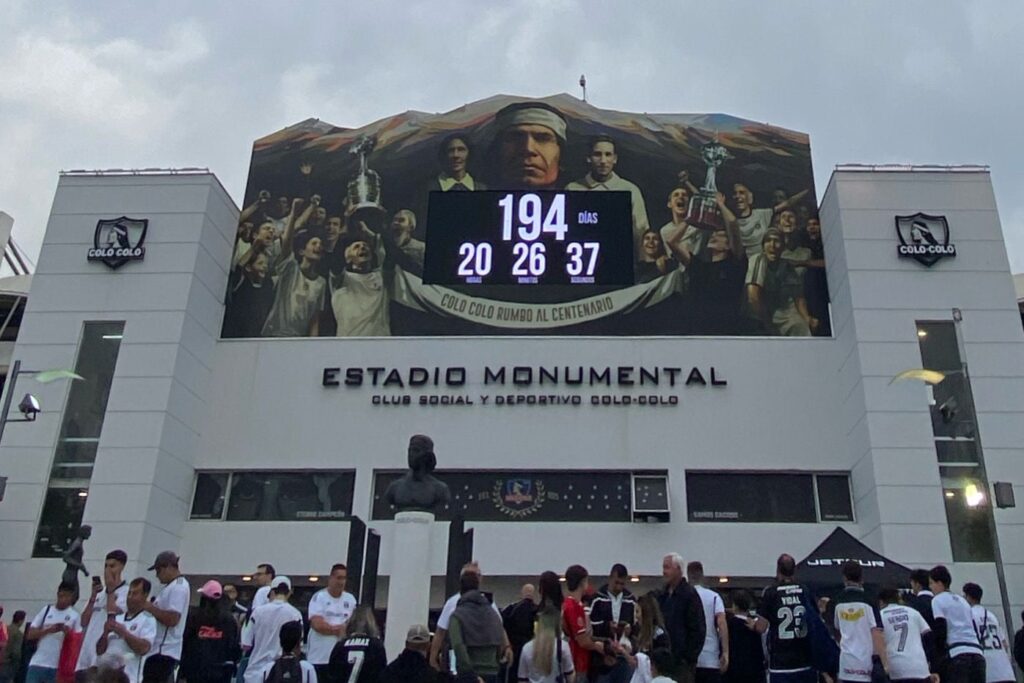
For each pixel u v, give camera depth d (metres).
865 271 24.94
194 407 25.36
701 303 26.38
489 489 24.66
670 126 28.48
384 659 9.84
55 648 11.95
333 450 25.14
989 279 24.73
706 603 10.83
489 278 26.70
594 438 24.89
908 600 13.18
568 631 10.35
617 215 27.22
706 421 25.00
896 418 23.30
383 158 28.50
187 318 25.12
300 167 28.61
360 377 25.83
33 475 23.41
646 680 9.79
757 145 28.17
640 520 23.97
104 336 25.11
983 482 21.44
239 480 25.17
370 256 27.33
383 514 24.50
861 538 23.48
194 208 26.47
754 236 27.11
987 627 12.70
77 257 25.94
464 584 10.10
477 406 25.36
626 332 26.06
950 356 24.03
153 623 10.66
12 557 22.55
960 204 25.69
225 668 11.83
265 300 27.20
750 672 11.31
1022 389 23.53
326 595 12.15
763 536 23.70
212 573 23.95
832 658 10.57
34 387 24.47
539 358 25.81
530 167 28.14
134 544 22.31
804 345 25.78
